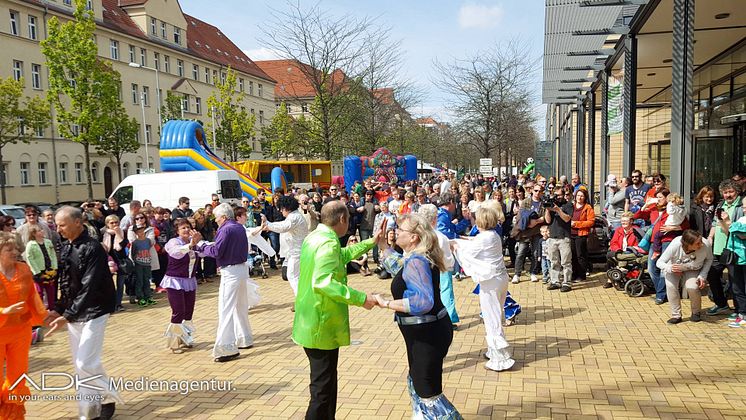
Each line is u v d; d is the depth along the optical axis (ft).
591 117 62.90
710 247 23.43
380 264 37.63
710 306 26.45
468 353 20.49
